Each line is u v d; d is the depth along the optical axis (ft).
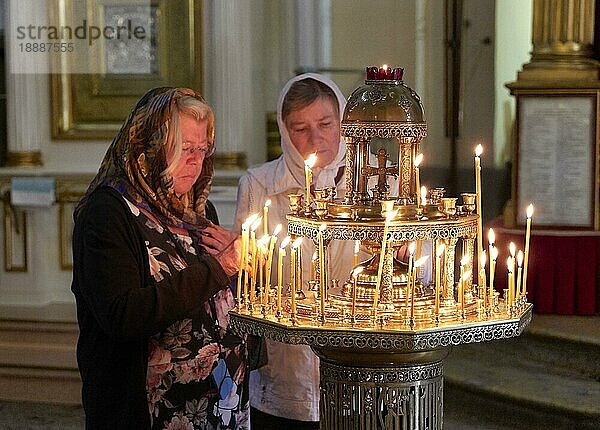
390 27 34.53
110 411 10.54
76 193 28.45
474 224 9.03
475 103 34.65
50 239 29.01
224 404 11.20
